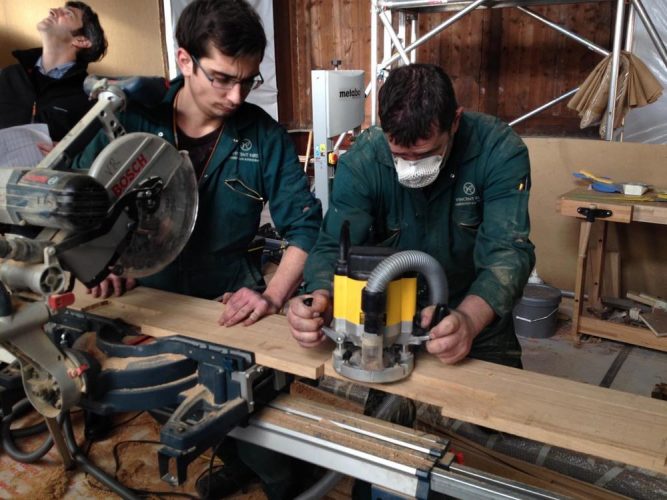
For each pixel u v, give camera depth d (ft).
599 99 11.06
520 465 5.76
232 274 5.89
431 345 3.51
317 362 3.74
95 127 3.79
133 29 13.79
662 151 10.59
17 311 3.35
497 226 4.46
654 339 9.82
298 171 5.62
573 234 11.80
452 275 5.44
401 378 3.59
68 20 8.56
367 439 3.50
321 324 3.77
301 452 3.60
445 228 5.20
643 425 3.11
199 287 5.82
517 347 6.13
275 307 4.86
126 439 6.73
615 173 11.13
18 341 3.42
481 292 4.06
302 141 22.97
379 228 5.46
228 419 3.51
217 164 5.34
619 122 11.29
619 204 9.26
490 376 3.65
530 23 17.28
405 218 5.23
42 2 11.50
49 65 8.71
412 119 3.89
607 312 10.87
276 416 3.78
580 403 3.34
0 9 10.85
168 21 14.58
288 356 3.84
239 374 3.67
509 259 4.21
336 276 3.47
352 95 11.85
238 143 5.37
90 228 3.34
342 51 21.50
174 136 5.27
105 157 3.54
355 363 3.57
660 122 14.30
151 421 7.04
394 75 4.01
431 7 13.57
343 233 3.43
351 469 3.40
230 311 4.50
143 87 4.17
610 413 3.23
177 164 4.03
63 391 3.63
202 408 3.73
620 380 9.24
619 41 10.50
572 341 10.55
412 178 4.37
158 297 5.05
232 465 5.91
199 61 4.42
